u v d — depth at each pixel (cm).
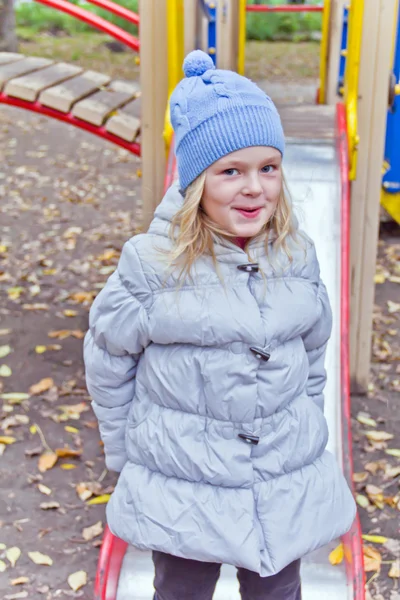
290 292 183
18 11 1759
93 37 1694
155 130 393
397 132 582
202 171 174
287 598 195
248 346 176
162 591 198
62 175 848
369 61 362
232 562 177
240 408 177
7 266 602
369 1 353
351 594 243
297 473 185
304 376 187
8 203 754
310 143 376
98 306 186
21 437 387
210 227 177
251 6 766
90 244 652
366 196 383
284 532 180
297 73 1333
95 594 237
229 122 170
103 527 323
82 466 366
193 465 178
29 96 489
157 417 183
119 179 840
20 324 507
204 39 569
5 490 347
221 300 176
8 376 444
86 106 480
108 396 192
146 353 184
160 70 383
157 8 373
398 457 370
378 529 321
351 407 412
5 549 309
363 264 396
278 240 182
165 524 179
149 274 178
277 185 178
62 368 454
